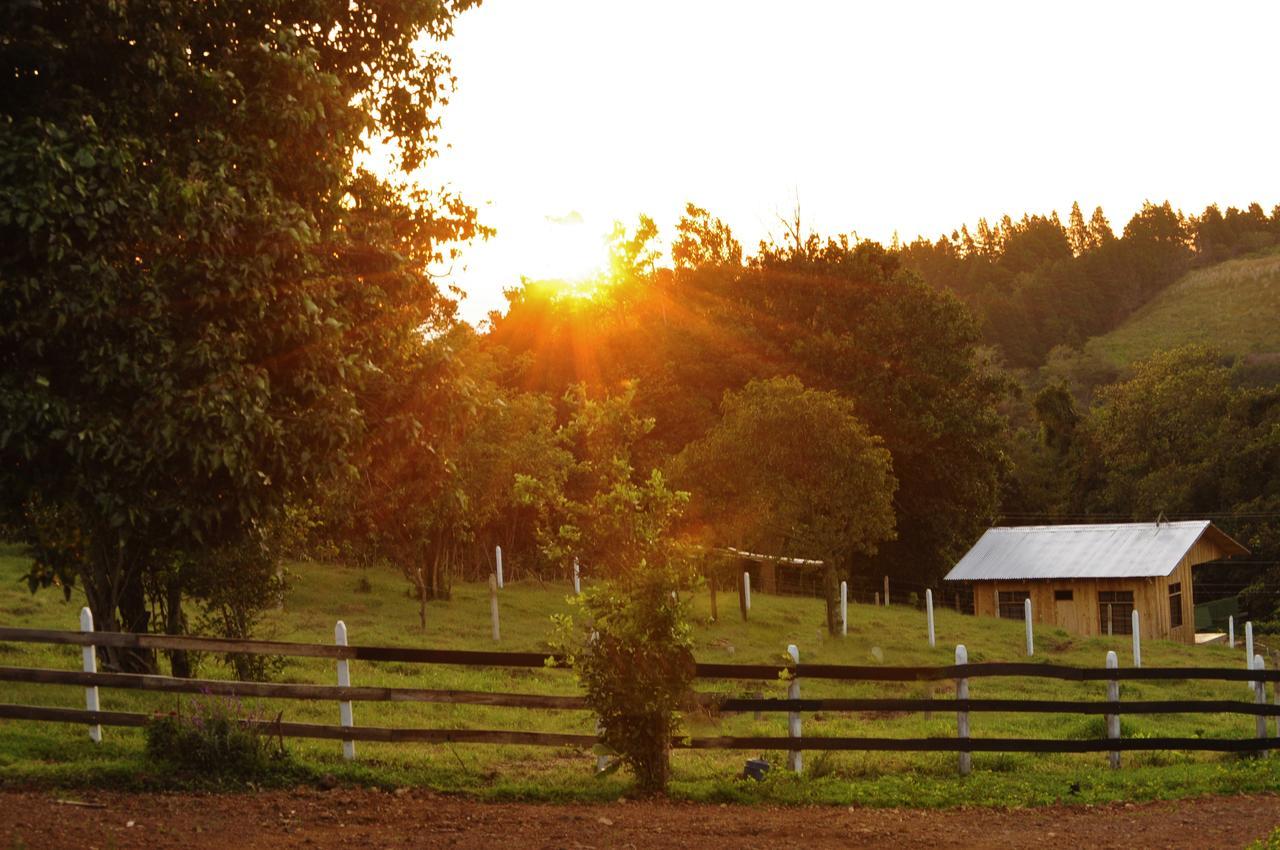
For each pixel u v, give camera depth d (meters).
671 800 12.59
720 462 32.81
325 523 22.12
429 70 14.95
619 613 12.60
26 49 9.81
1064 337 181.50
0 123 9.50
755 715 20.28
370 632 26.42
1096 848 10.92
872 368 52.78
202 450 9.84
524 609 32.59
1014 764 15.55
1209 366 74.19
